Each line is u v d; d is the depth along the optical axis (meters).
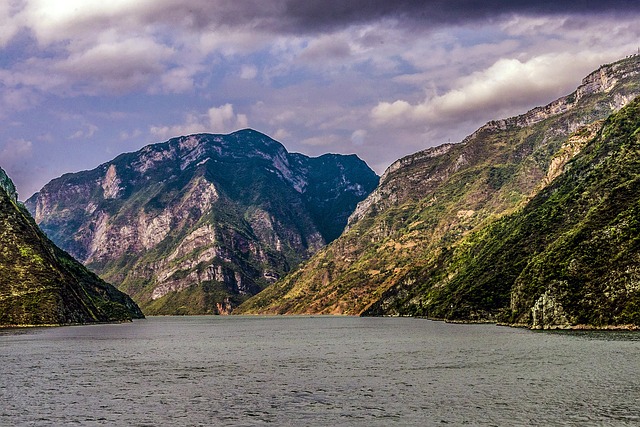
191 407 86.44
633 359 120.19
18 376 119.06
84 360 148.50
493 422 73.94
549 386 95.12
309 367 127.62
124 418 80.38
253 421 77.62
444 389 95.75
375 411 81.38
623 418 74.00
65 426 76.69
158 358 152.88
